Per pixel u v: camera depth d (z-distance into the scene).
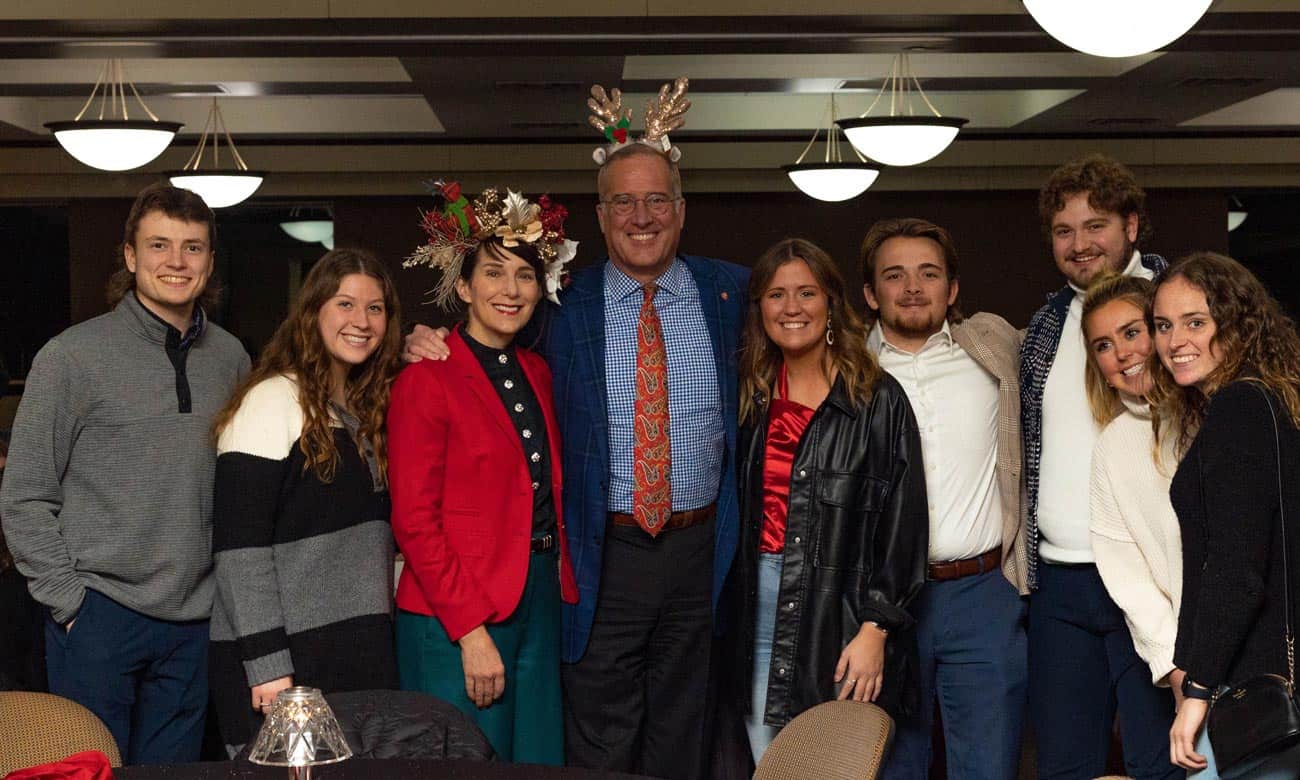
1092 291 3.39
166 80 9.40
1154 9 4.74
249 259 13.89
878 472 3.55
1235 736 2.73
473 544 3.40
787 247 3.55
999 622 3.71
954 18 7.04
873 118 8.64
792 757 2.47
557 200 12.42
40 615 3.78
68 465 3.34
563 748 3.55
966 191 12.80
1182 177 12.77
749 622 3.60
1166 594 3.28
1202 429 2.87
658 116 3.74
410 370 3.43
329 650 3.29
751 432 3.63
